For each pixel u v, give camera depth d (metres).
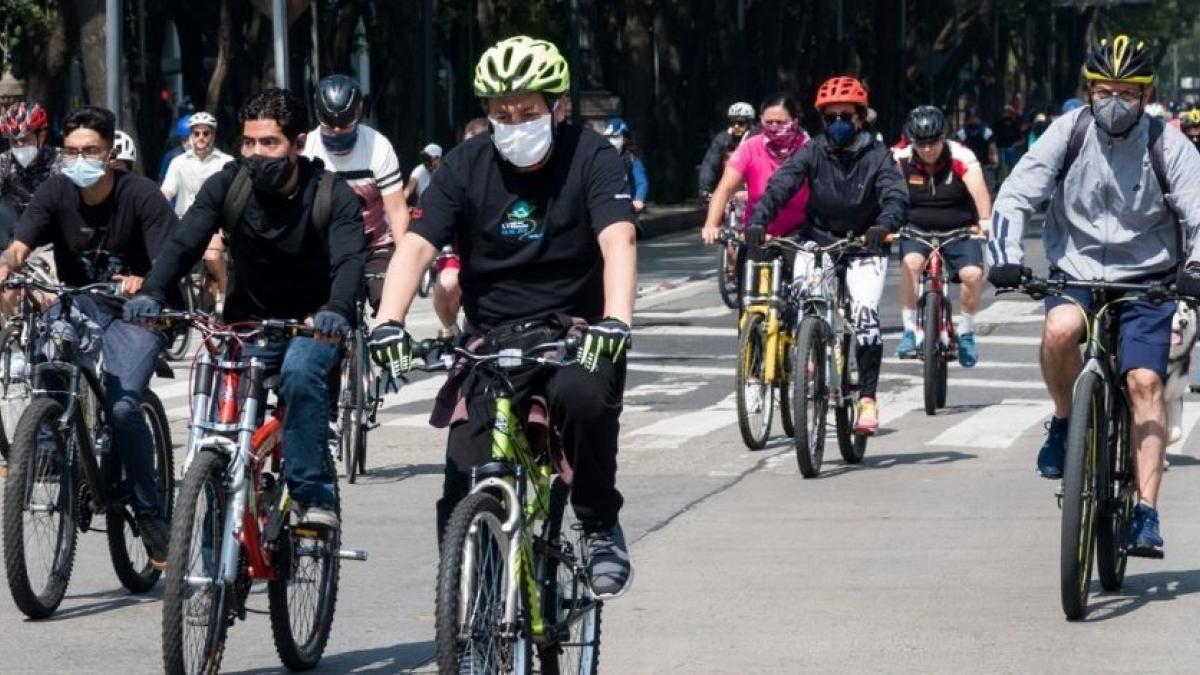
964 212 34.28
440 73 121.50
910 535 22.81
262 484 16.58
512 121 14.11
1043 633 17.89
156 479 19.41
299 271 17.33
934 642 17.66
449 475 14.24
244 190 17.02
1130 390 18.88
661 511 24.69
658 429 32.34
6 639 18.30
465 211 14.59
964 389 37.03
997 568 20.83
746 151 31.77
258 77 84.12
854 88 27.67
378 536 23.45
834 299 27.72
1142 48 18.16
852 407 28.23
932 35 167.38
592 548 14.77
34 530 18.86
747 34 129.75
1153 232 18.81
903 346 34.47
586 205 14.42
